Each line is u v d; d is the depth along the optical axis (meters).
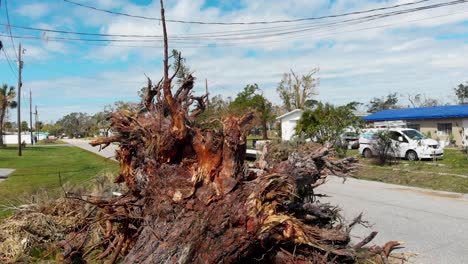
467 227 8.02
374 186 13.68
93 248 5.61
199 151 4.61
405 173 15.53
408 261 6.01
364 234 7.54
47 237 6.14
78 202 6.88
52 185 13.12
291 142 9.37
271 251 4.62
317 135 19.17
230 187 4.43
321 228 5.18
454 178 13.84
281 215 4.42
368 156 20.77
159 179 4.70
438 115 28.97
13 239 5.97
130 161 5.41
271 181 4.41
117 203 5.23
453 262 6.00
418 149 19.70
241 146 4.64
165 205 4.47
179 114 4.67
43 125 112.38
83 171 17.97
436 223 8.38
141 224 4.99
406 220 8.66
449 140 28.52
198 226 4.10
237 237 4.16
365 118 34.94
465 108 30.03
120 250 5.25
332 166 5.97
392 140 19.94
